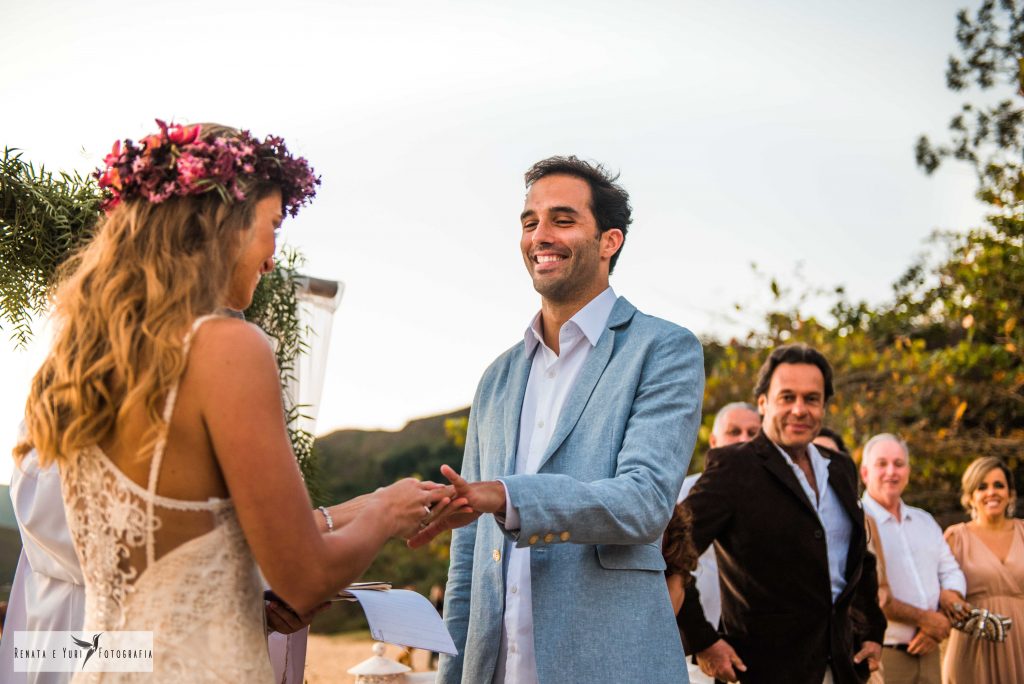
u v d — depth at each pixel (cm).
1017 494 836
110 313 164
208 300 168
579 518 217
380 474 1642
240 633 164
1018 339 847
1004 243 859
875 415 860
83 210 289
